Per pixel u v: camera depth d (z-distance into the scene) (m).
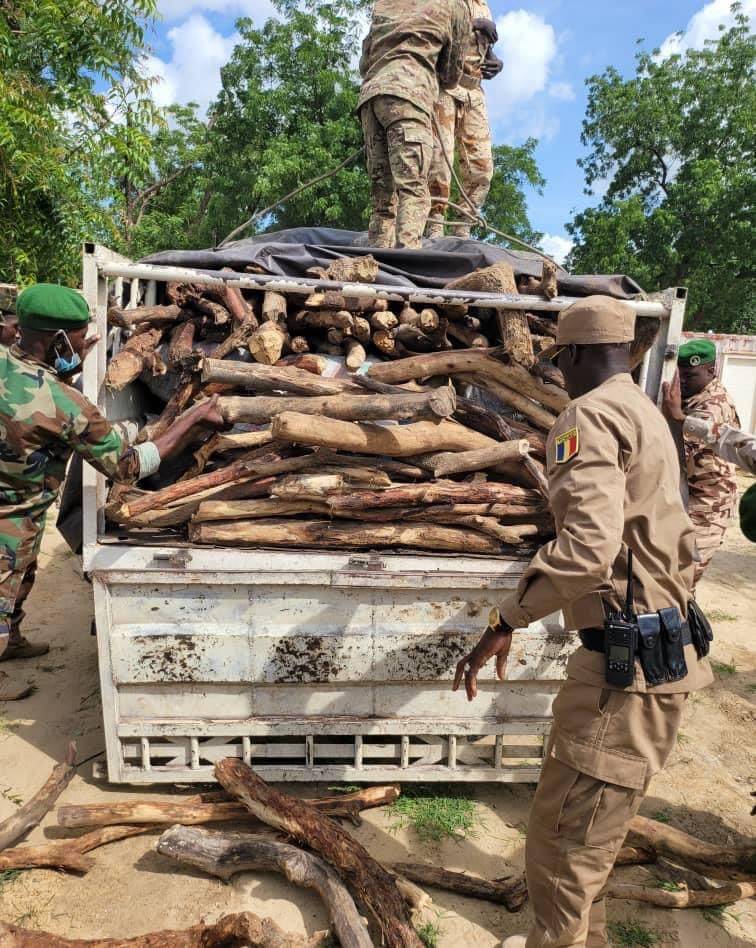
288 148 19.47
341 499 2.51
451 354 2.75
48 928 2.17
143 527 2.69
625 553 1.79
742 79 26.67
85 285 2.53
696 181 24.83
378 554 2.59
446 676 2.66
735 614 5.26
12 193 9.70
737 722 3.66
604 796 1.79
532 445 2.77
